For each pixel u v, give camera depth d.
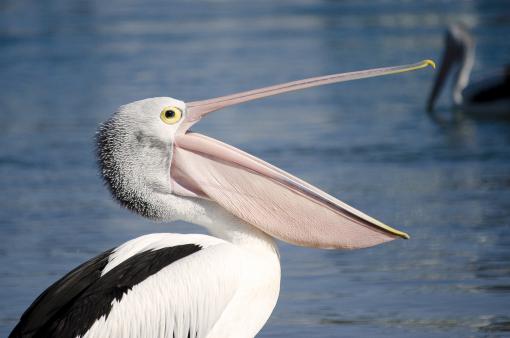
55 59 33.12
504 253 12.69
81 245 13.34
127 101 24.58
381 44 34.72
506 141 20.55
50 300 7.68
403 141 20.31
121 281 7.75
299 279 11.95
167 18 45.28
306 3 49.81
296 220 8.19
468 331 10.12
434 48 33.31
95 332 7.47
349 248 8.20
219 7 49.72
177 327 7.79
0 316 10.62
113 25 42.91
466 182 16.62
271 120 22.28
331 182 16.58
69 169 18.08
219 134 20.67
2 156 19.20
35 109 24.30
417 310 10.77
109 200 15.88
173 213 8.35
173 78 27.81
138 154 8.28
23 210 15.23
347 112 23.50
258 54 32.72
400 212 14.73
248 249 8.27
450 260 12.49
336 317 10.62
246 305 8.12
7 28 42.50
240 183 8.23
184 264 7.90
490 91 24.98
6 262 12.59
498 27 38.53
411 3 47.19
